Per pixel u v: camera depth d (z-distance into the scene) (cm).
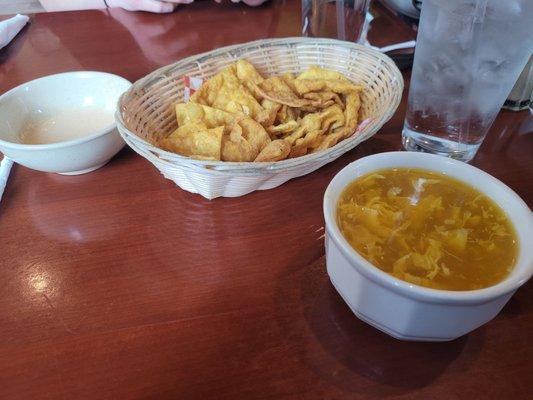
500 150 82
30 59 120
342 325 54
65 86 88
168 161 62
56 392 47
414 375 48
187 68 87
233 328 54
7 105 80
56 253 64
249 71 88
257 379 48
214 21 138
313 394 47
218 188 68
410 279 45
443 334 45
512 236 49
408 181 57
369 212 52
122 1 143
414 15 125
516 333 52
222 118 79
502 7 60
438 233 51
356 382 48
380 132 88
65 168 74
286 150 71
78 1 154
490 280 45
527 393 46
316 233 67
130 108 74
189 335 53
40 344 52
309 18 118
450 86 71
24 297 58
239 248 65
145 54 120
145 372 49
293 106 84
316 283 59
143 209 72
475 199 55
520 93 89
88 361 50
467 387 47
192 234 67
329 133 84
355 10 111
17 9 213
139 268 62
